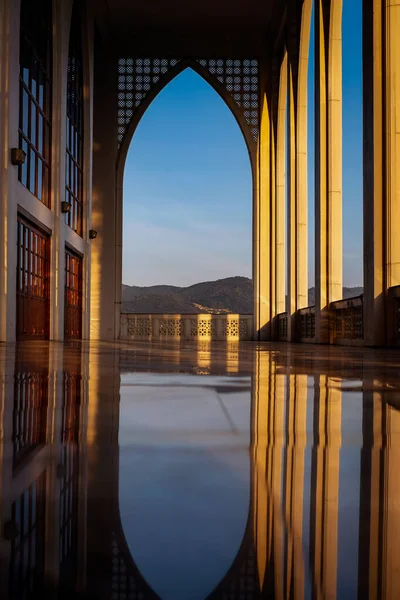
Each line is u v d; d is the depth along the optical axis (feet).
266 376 9.11
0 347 24.45
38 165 41.34
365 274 32.60
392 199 30.58
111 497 1.97
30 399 5.47
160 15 68.85
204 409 4.82
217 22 70.64
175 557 1.39
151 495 2.00
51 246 44.73
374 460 2.76
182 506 1.86
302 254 55.57
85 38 56.85
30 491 2.05
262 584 1.25
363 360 15.75
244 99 73.15
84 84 58.54
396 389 6.93
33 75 39.52
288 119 57.72
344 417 4.45
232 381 7.98
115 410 4.71
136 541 1.51
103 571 1.30
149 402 5.31
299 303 56.13
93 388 6.68
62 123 46.06
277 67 68.44
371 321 31.45
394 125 30.68
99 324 69.62
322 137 44.50
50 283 44.65
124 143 72.23
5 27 31.12
